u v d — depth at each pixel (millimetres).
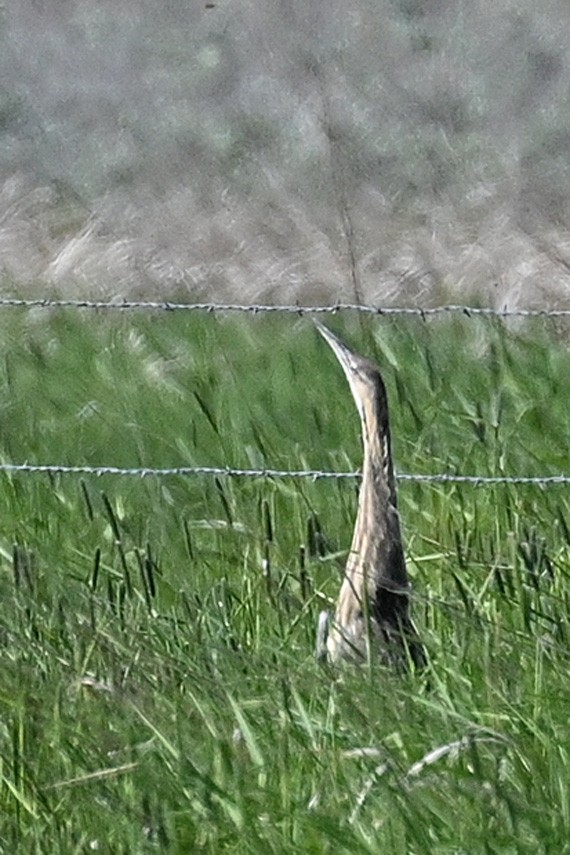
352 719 21344
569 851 19422
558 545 26016
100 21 66688
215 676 22078
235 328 39625
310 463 30094
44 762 21094
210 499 28234
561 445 31531
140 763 20656
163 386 35188
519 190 54219
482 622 22891
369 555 23438
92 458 31625
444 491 28031
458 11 66250
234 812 19875
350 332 39438
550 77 62125
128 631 22750
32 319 40562
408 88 61844
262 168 56438
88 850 19750
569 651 22547
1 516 27703
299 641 23562
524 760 20703
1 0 67312
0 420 33719
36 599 23547
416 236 49625
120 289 44531
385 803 19922
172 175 56125
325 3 66438
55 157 57656
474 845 19375
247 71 63469
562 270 45031
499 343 36375
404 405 31797
